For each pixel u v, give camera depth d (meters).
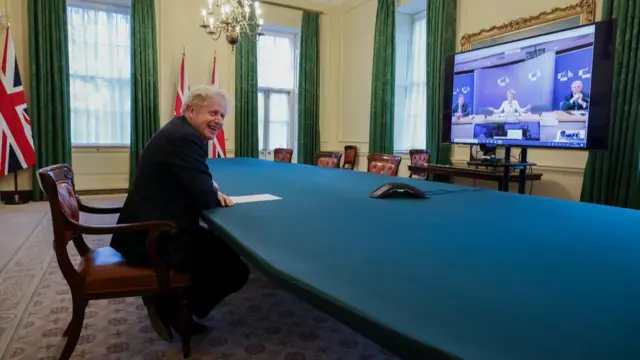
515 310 0.66
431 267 0.88
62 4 5.30
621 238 1.16
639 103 3.20
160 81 5.96
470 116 4.23
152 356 1.68
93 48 5.70
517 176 3.79
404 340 0.57
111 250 1.80
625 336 0.57
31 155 5.14
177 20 6.00
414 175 5.01
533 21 4.04
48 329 1.91
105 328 1.93
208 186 1.55
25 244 3.36
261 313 2.14
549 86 3.48
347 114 6.99
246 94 6.47
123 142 5.96
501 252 1.00
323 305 0.71
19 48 5.19
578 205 1.72
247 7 3.98
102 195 5.82
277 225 1.28
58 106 5.36
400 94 6.06
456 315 0.64
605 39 3.08
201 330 1.91
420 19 5.85
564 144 3.38
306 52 6.86
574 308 0.67
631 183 3.26
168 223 1.49
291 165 3.56
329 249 1.00
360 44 6.61
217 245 1.78
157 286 1.54
